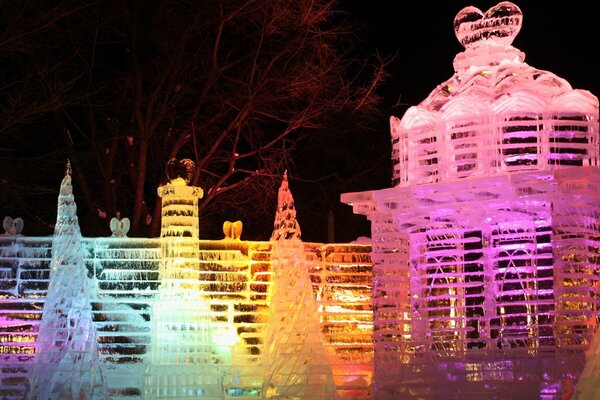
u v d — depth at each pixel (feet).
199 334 41.98
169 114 79.51
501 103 38.01
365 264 45.68
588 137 37.96
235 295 44.50
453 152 38.70
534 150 37.70
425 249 40.70
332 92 81.56
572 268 36.83
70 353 40.06
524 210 37.73
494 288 39.01
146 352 43.01
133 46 76.33
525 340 37.83
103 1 77.05
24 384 41.57
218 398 41.55
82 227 75.46
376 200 39.63
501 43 41.01
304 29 79.66
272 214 80.38
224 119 83.66
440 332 39.42
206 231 80.38
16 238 43.80
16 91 72.90
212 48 81.15
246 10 78.89
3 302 43.29
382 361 40.06
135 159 79.56
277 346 41.09
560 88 39.01
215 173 85.20
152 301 43.27
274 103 82.53
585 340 36.65
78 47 77.71
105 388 40.27
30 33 70.49
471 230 39.86
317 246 45.52
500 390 37.70
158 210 75.00
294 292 41.45
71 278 40.70
